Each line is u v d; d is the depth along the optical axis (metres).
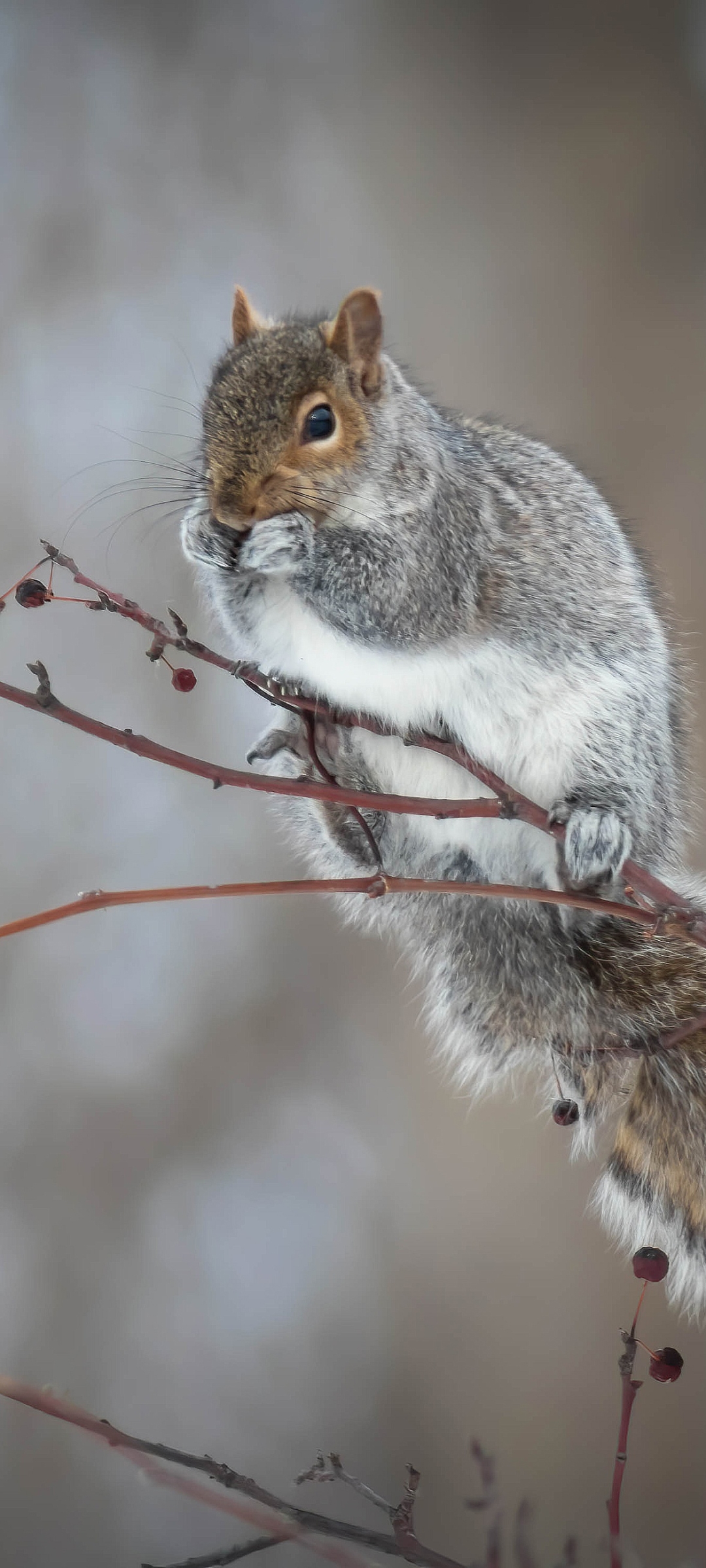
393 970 5.67
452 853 5.35
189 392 5.71
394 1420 5.60
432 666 5.30
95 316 5.85
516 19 5.74
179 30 6.08
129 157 6.03
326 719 5.32
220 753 5.70
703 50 5.71
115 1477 5.61
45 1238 5.67
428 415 5.32
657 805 5.34
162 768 5.71
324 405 5.27
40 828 5.70
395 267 5.72
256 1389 5.61
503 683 5.31
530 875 5.34
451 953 5.37
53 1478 5.61
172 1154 5.68
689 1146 5.31
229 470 5.26
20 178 6.03
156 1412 5.62
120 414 5.71
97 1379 5.63
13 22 6.19
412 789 5.33
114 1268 5.66
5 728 5.72
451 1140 5.63
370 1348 5.61
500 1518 5.14
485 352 5.69
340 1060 5.67
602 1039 5.34
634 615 5.34
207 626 5.38
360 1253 5.63
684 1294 5.30
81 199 5.98
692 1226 5.30
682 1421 5.56
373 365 5.29
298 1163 5.66
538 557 5.32
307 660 5.30
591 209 5.70
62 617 5.71
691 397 5.66
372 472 5.28
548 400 5.68
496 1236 5.61
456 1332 5.60
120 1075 5.69
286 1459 5.59
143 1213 5.67
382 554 5.29
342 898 5.39
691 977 5.33
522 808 5.24
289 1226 5.64
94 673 5.71
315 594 5.29
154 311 5.81
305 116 5.96
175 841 5.70
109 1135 5.68
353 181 5.86
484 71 5.78
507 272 5.70
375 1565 5.11
